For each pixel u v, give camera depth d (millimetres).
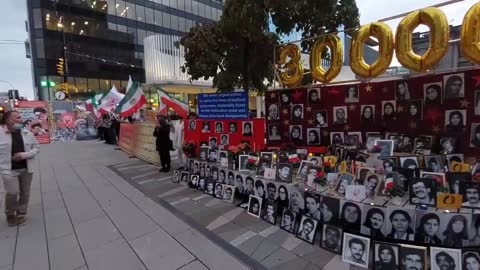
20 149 4332
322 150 5109
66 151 13148
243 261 3080
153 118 12609
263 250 3283
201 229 3902
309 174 3961
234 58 6738
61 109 19047
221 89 6926
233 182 5043
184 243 3551
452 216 2744
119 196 5602
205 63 6617
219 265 3035
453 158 3633
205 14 37875
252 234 3688
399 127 4422
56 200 5488
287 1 4984
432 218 2822
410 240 2924
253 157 4961
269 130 5805
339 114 5016
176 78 20797
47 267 3160
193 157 6523
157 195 5527
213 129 6434
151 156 9172
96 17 29172
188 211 4590
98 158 10711
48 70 26734
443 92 3975
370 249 2908
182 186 6074
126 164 9195
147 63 21844
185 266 3045
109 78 30391
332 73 4785
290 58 5492
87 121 19984
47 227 4219
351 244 2955
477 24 3447
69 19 27547
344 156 4379
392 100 4480
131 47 31797
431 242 2846
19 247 3627
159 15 33531
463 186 2861
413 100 4258
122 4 30828
